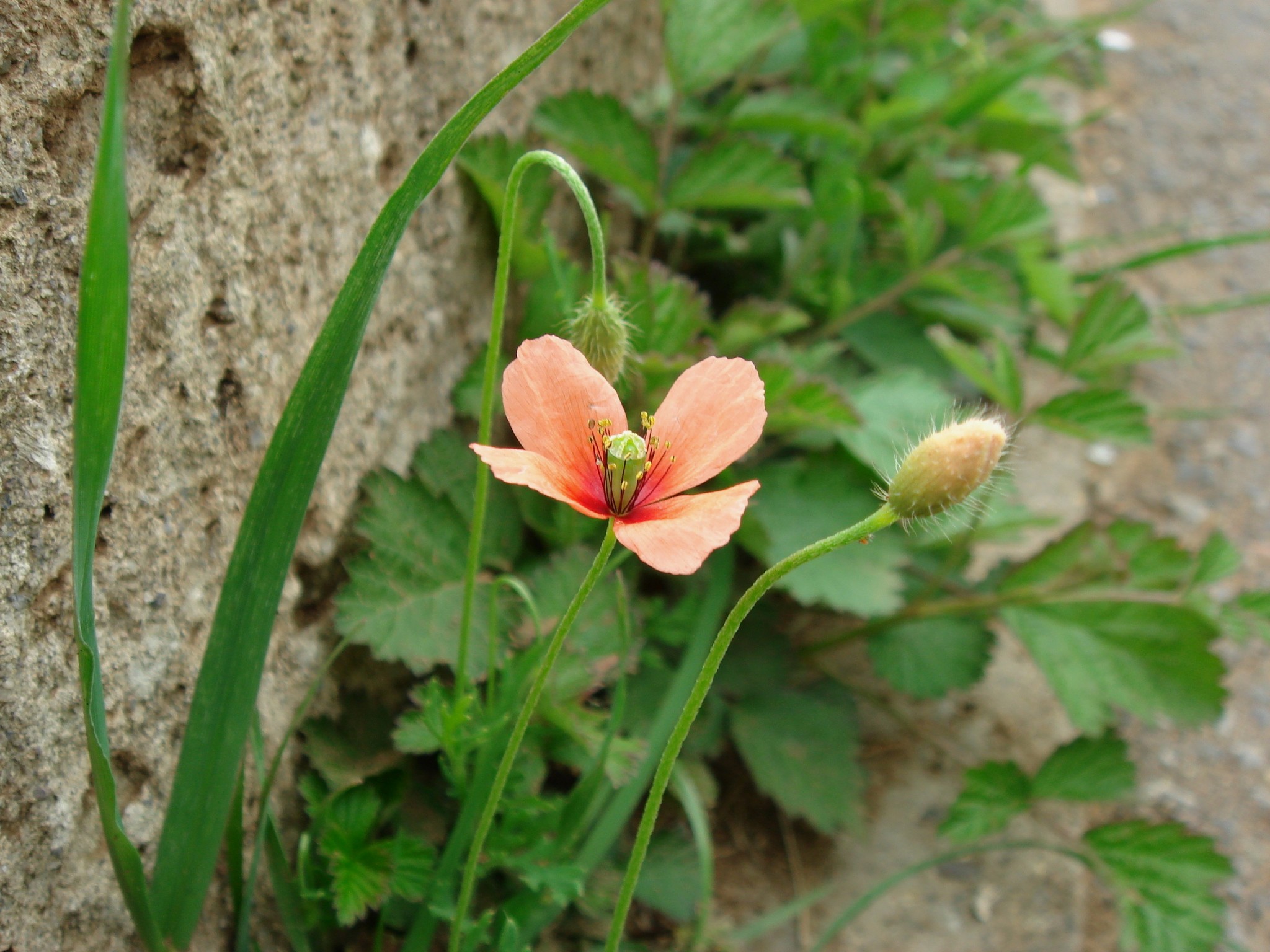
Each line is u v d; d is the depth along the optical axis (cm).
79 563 21
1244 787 41
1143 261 45
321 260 30
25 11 23
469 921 31
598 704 33
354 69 30
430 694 28
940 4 54
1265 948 37
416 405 34
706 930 34
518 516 34
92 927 26
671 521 21
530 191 35
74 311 24
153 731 27
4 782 24
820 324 46
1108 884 35
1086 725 35
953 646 38
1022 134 53
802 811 35
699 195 39
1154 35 78
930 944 35
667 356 35
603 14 43
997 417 21
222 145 27
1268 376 56
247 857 29
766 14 40
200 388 27
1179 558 37
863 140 43
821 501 37
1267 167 67
